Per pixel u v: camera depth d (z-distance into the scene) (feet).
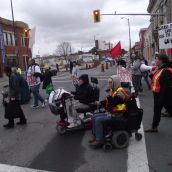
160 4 120.06
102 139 21.44
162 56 23.43
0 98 53.98
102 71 130.82
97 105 26.17
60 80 88.33
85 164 19.29
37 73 39.73
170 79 23.00
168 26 34.83
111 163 19.20
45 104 42.78
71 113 26.71
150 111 33.42
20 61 160.56
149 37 191.72
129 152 20.86
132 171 17.85
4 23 144.77
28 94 45.24
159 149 21.08
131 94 22.06
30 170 18.84
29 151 22.47
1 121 33.40
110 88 22.50
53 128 28.60
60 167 19.07
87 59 309.63
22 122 31.04
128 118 21.84
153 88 23.88
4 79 137.28
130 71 46.73
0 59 137.69
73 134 26.04
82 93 26.35
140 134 23.09
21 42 164.76
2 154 22.12
